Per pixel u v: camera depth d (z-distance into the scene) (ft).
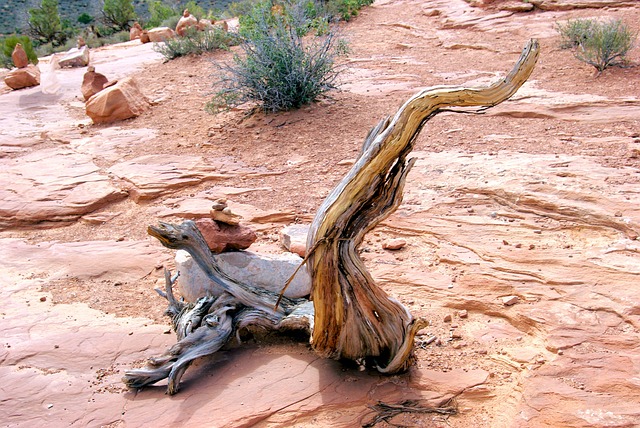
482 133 10.38
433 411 4.60
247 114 12.73
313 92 12.73
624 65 13.28
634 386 4.56
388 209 4.66
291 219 8.07
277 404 4.72
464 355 5.24
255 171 9.77
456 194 8.04
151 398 4.95
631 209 6.86
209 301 5.66
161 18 39.09
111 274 7.22
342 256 4.68
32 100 17.58
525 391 4.62
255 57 12.55
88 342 5.76
